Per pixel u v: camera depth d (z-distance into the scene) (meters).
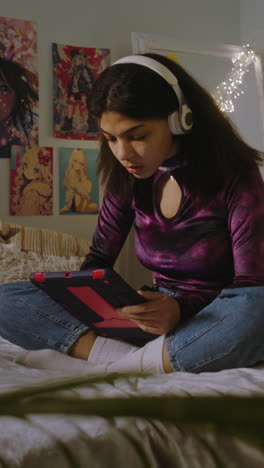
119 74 1.01
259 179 1.14
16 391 0.15
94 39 3.23
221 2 3.62
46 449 0.53
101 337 1.15
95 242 1.37
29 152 3.03
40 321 1.19
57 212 3.13
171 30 3.47
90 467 0.55
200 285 1.18
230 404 0.14
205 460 0.59
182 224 1.16
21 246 2.48
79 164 3.17
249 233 1.08
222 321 1.01
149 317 1.01
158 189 1.22
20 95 3.00
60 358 1.11
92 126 3.19
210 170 1.13
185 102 1.10
